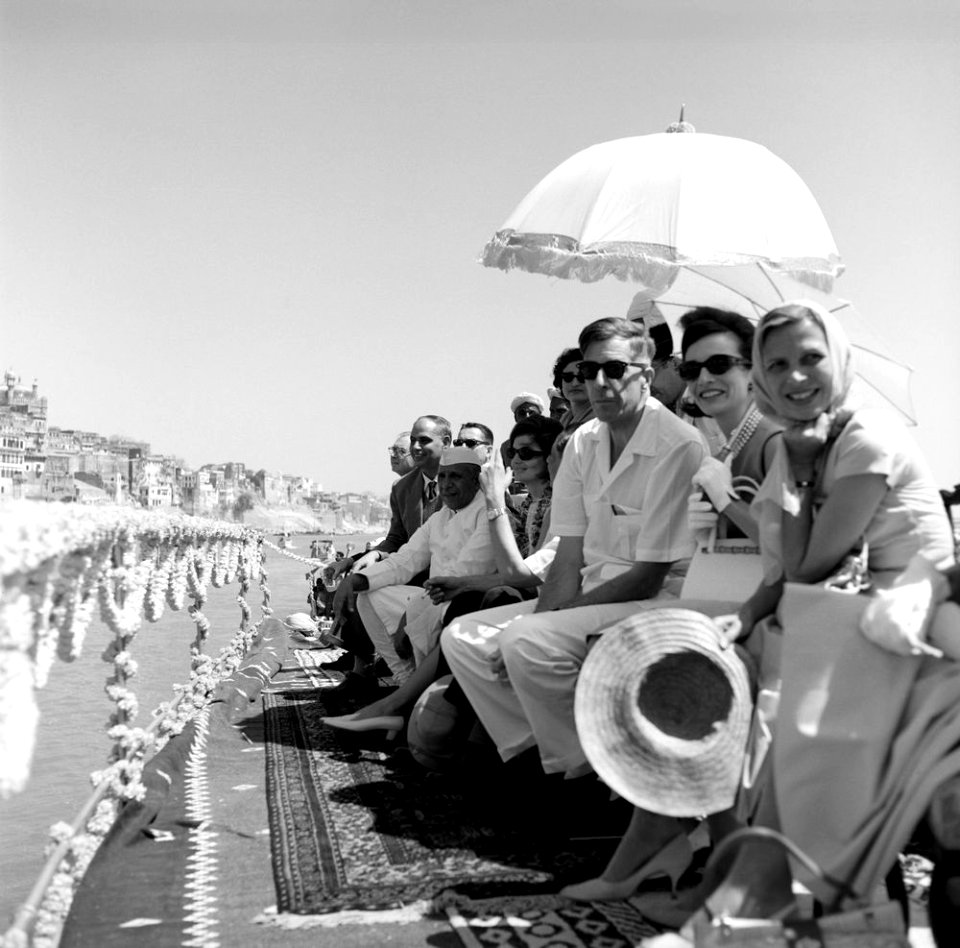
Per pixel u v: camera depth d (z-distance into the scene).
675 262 5.44
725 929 2.32
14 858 5.00
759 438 3.73
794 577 3.10
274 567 89.81
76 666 11.81
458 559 6.23
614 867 3.39
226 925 3.32
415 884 3.61
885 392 5.23
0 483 172.88
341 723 5.74
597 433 4.75
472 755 5.04
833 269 5.82
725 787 2.95
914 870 3.69
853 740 2.68
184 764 5.57
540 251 5.75
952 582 2.80
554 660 4.19
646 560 4.28
